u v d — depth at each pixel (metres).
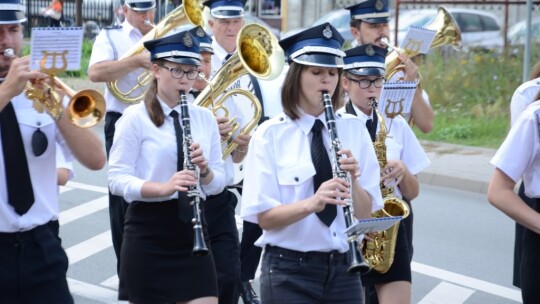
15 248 6.76
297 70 6.94
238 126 9.41
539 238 7.14
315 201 6.65
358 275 7.11
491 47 25.84
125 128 7.78
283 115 7.05
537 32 25.89
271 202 6.89
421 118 9.73
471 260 12.66
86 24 34.59
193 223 7.57
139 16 11.48
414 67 9.49
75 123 6.56
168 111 7.86
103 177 16.98
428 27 10.82
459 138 21.42
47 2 34.69
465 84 24.03
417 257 12.71
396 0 25.69
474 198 16.80
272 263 7.00
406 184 8.57
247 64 8.44
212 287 7.88
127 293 7.93
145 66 10.90
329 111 6.89
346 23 29.14
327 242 6.92
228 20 10.15
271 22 35.34
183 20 11.10
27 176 6.76
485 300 11.09
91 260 12.16
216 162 8.12
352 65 8.18
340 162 6.76
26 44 19.88
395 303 8.25
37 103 6.48
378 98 8.28
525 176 7.25
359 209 7.07
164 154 7.77
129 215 7.89
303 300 6.93
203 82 9.33
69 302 6.93
